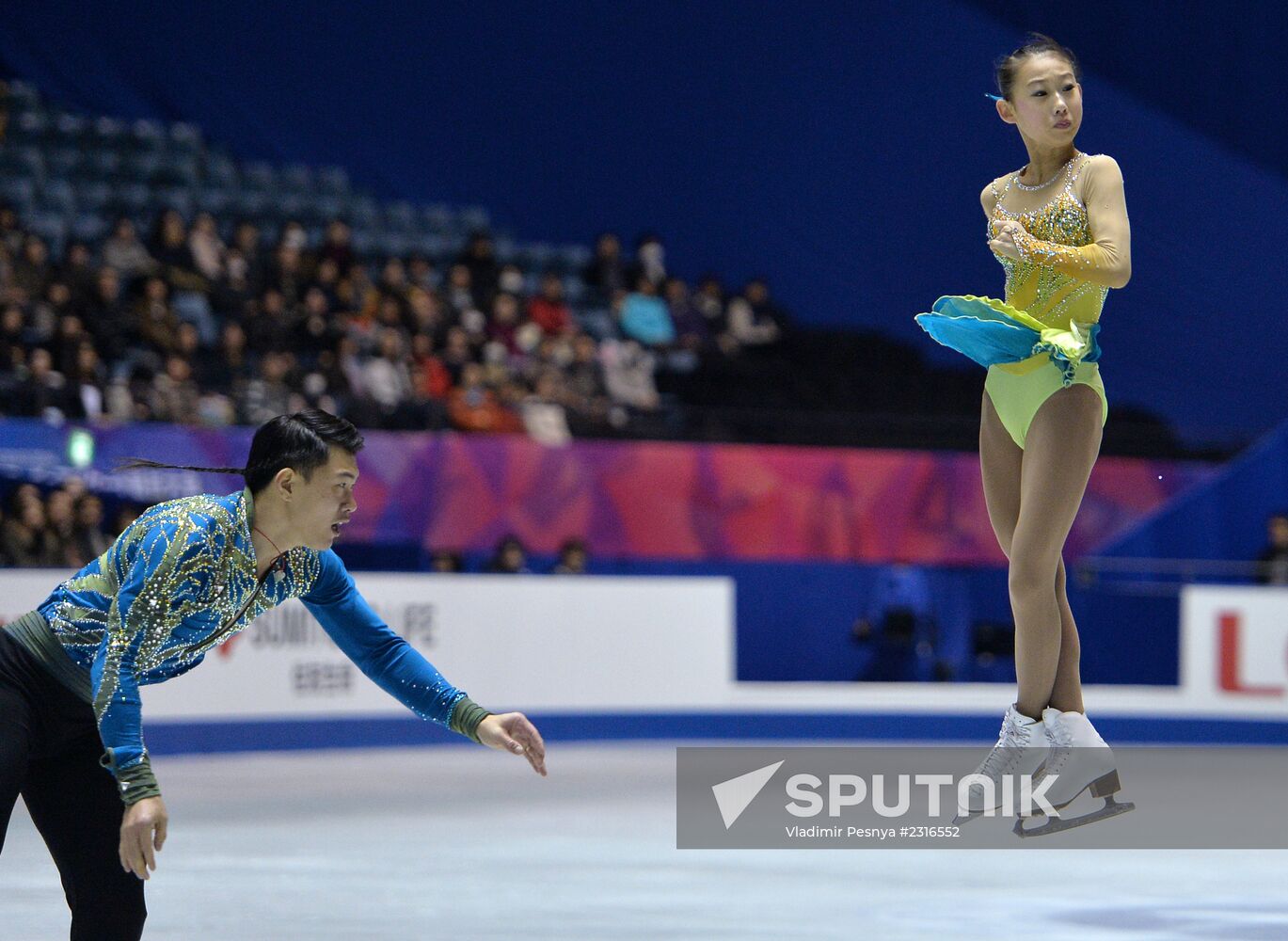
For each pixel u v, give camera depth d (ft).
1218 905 58.75
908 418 162.61
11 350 129.59
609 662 135.13
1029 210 48.34
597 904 57.98
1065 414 46.78
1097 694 141.59
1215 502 154.92
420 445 137.90
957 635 163.53
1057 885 63.31
